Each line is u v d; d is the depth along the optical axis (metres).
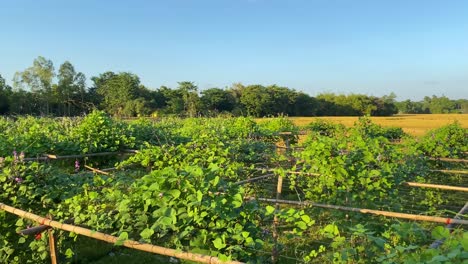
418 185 6.39
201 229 3.65
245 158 9.20
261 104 67.50
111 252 6.37
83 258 5.99
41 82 60.84
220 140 9.85
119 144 12.07
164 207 3.71
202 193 3.68
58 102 63.41
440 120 61.28
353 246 4.00
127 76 64.12
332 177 5.93
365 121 16.47
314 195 6.21
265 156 9.63
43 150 10.38
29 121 17.08
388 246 3.37
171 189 3.80
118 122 14.20
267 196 7.97
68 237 4.80
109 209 4.45
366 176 5.86
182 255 3.44
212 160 7.21
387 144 7.64
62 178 5.87
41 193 5.35
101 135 11.95
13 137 10.59
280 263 5.21
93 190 5.36
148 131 14.27
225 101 62.50
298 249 5.68
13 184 5.51
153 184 3.78
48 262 4.90
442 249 3.22
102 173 7.86
